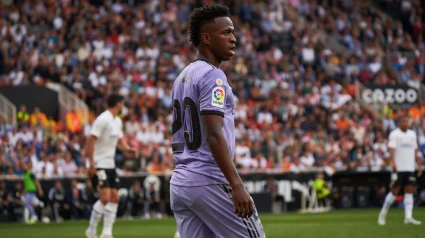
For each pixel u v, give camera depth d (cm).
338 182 4653
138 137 4628
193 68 992
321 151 4659
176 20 5978
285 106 5328
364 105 5712
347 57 6384
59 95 4966
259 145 4672
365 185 4706
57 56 5269
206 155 975
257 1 6581
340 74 6100
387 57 6462
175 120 1011
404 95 5784
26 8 5675
